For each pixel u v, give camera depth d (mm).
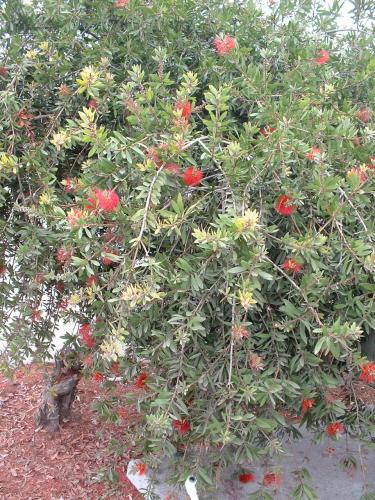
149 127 1722
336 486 2695
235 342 1625
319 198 1631
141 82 1979
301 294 1597
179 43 2318
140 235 1443
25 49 2348
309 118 1859
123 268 1562
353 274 1661
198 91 2320
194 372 1667
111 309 1693
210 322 1760
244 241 1491
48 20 2357
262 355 1766
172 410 1607
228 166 1582
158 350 1750
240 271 1444
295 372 1829
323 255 1748
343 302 1788
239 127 2293
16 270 2307
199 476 1876
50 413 3186
